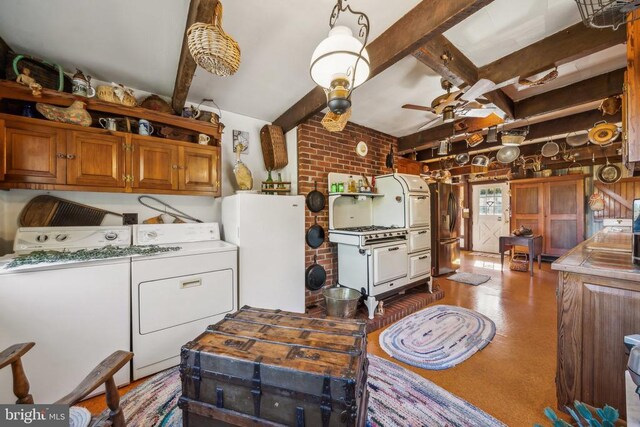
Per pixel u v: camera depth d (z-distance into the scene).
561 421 0.76
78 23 1.61
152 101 2.36
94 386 0.95
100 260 1.72
